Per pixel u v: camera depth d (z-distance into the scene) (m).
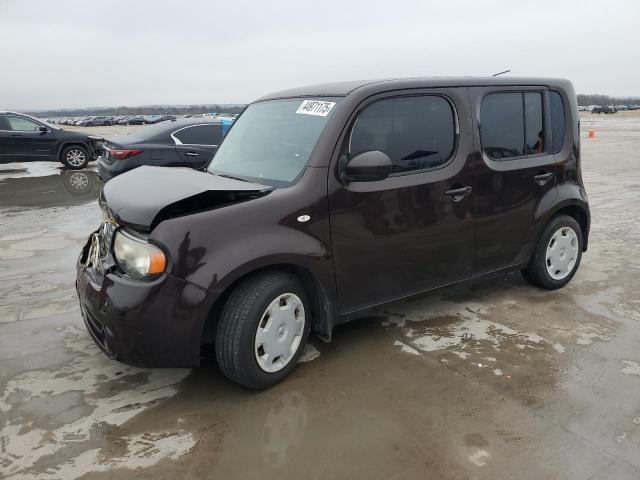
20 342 3.75
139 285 2.72
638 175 11.83
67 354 3.57
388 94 3.40
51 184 11.70
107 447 2.58
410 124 3.51
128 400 3.00
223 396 3.03
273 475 2.37
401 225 3.45
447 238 3.70
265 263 2.90
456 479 2.33
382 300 3.51
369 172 3.04
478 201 3.81
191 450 2.55
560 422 2.72
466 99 3.75
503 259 4.12
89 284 2.98
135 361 2.81
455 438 2.61
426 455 2.49
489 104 3.91
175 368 3.05
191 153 8.80
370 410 2.86
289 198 3.02
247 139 3.84
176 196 2.83
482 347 3.57
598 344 3.59
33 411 2.90
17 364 3.43
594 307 4.24
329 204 3.14
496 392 3.01
